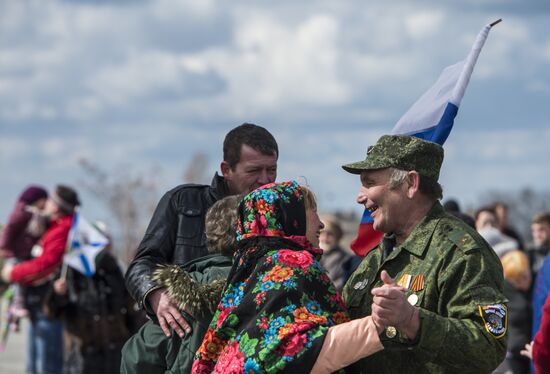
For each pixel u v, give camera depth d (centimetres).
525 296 863
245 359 374
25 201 1048
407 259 400
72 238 930
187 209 495
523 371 866
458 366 370
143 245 487
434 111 474
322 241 909
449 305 382
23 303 1023
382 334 374
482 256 383
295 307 378
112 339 923
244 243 402
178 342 434
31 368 1032
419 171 399
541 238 1020
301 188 411
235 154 510
